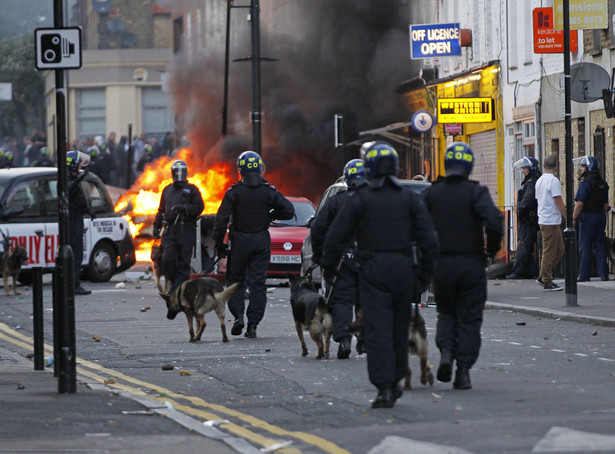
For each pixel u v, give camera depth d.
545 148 69.75
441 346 24.19
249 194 34.66
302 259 48.31
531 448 17.52
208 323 39.53
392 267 21.67
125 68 175.25
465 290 23.97
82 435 19.33
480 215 23.75
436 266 23.94
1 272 53.16
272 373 27.27
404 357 22.11
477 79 81.62
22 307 46.78
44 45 24.09
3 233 54.28
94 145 134.50
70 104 176.38
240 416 21.47
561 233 47.47
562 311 39.16
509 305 41.78
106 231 60.75
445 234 23.98
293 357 30.08
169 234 45.53
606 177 60.09
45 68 24.09
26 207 55.81
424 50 82.06
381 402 21.70
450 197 24.00
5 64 189.75
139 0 175.25
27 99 189.88
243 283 35.03
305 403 22.95
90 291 52.09
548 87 68.69
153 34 175.88
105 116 176.25
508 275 56.41
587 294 45.22
